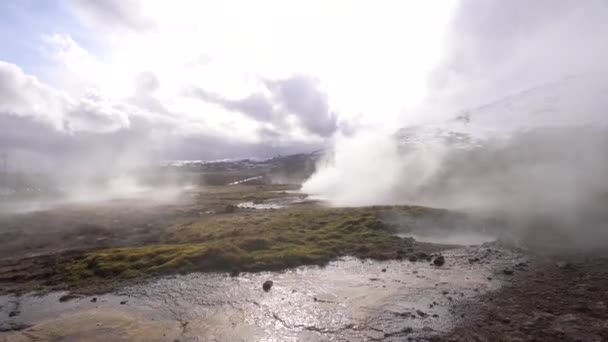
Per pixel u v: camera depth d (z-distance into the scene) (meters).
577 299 13.48
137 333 12.63
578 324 11.46
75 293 17.39
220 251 21.98
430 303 14.15
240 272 19.75
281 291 16.42
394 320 12.73
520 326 11.59
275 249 24.25
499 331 11.38
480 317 12.54
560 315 12.21
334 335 11.82
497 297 14.33
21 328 13.52
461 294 14.94
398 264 20.41
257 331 12.39
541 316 12.22
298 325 12.72
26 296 17.30
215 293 16.50
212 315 13.98
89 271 20.98
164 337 12.21
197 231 32.91
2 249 29.58
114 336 12.46
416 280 17.22
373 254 22.61
